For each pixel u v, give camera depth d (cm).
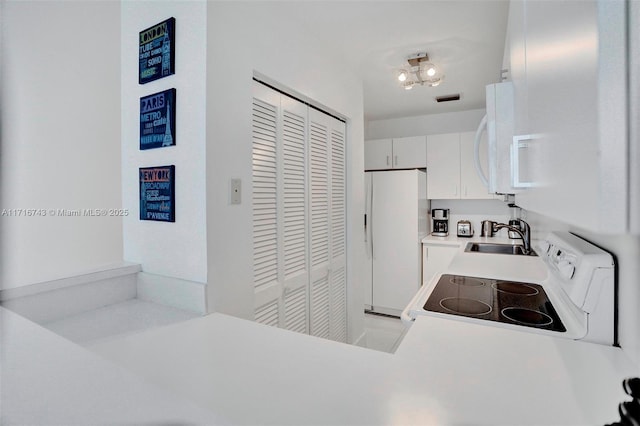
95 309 130
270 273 170
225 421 44
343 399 70
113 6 188
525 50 74
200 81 128
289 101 188
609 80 31
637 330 83
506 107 137
